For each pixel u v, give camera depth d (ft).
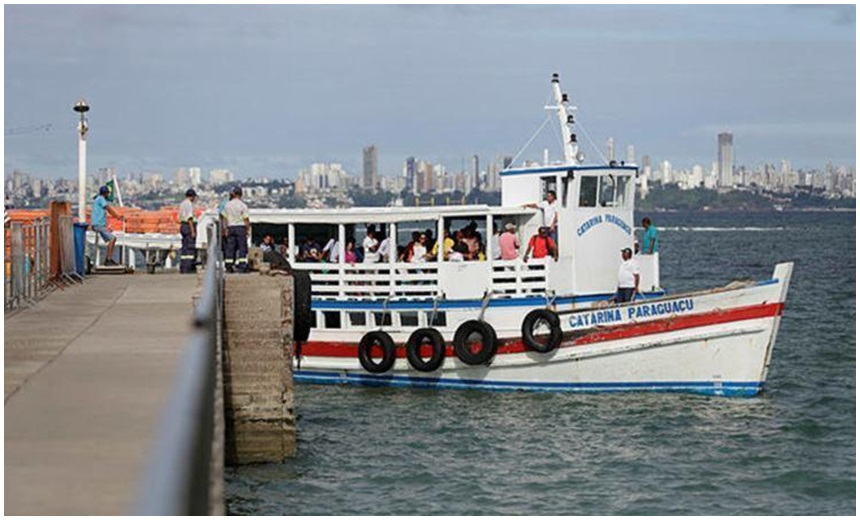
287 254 157.58
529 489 106.93
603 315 143.74
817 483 109.50
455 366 149.89
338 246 158.20
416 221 153.99
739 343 138.72
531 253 150.41
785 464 115.65
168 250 203.21
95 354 76.23
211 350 56.03
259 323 109.40
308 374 157.79
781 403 141.79
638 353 142.51
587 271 152.15
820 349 197.16
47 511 41.16
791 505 102.99
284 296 111.04
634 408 137.59
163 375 67.92
